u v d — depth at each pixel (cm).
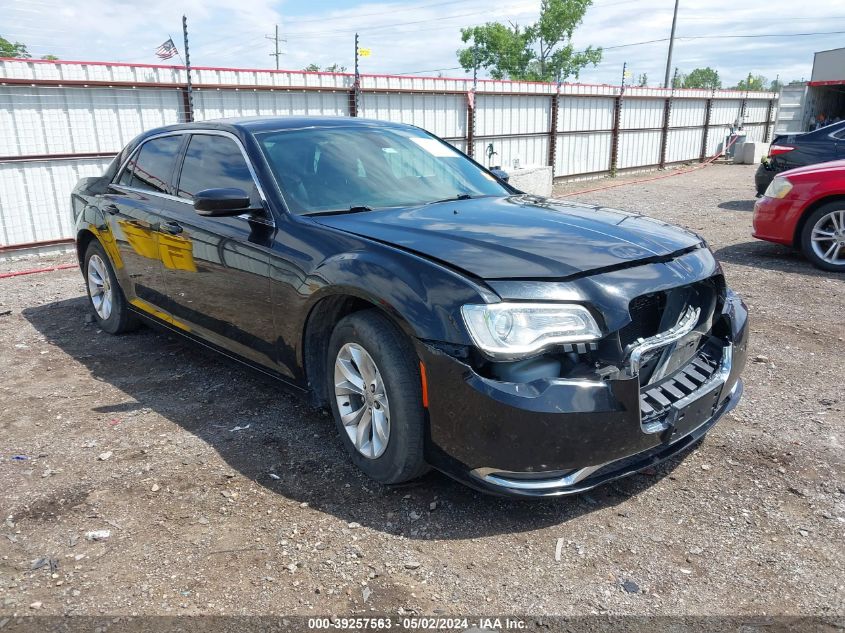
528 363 262
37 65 909
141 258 468
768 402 402
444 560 263
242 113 1148
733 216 1155
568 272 270
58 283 765
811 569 256
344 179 382
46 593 246
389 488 313
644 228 338
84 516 294
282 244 339
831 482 314
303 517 292
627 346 270
